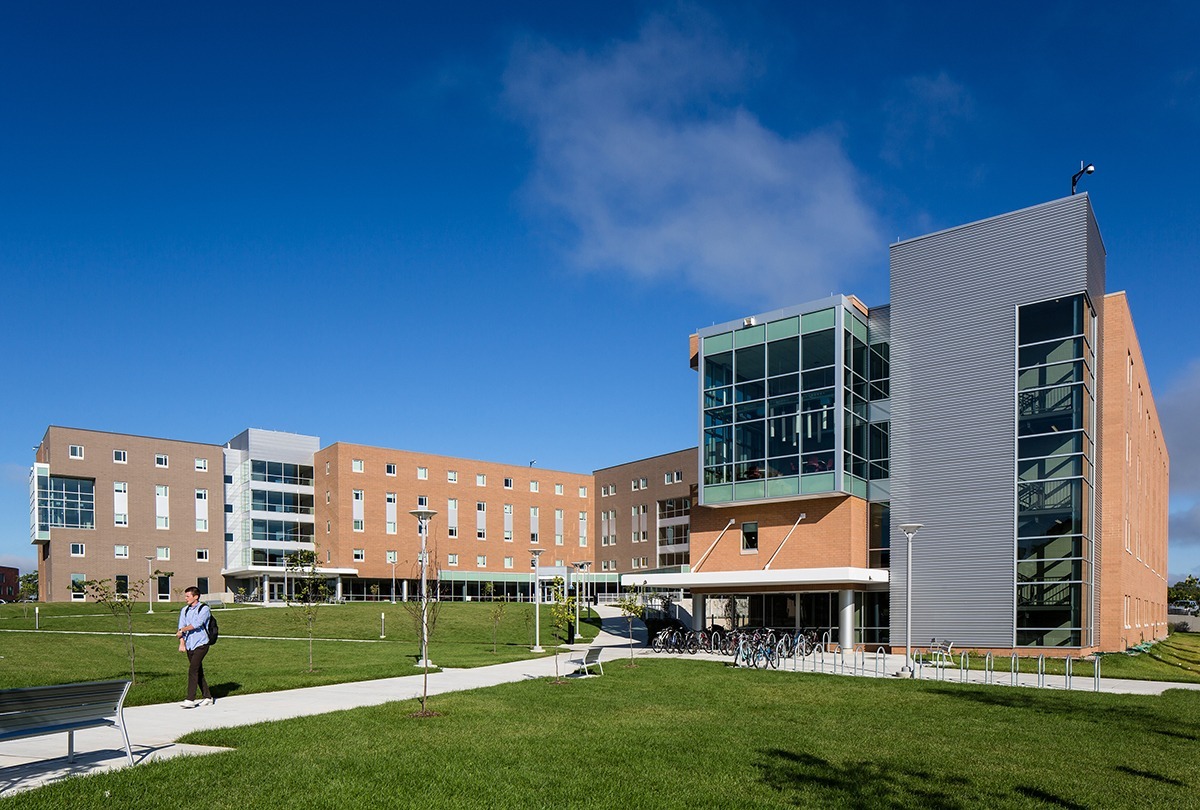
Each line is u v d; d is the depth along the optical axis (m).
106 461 71.88
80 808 7.67
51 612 53.81
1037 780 9.65
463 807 8.11
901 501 32.78
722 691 18.03
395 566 78.25
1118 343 32.34
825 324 33.75
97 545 70.50
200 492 76.38
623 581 37.00
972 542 30.92
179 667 23.28
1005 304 31.38
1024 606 29.56
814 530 33.91
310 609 37.53
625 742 11.52
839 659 28.78
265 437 80.38
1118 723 14.12
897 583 32.38
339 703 15.35
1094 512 30.55
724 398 36.59
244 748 10.56
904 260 34.16
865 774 9.84
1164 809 8.46
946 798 8.77
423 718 13.38
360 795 8.38
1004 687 19.67
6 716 8.52
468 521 83.56
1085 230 29.88
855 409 34.16
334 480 77.44
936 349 32.84
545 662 26.33
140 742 11.00
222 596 74.75
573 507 91.62
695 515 37.72
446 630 43.38
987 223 32.12
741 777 9.53
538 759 10.27
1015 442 30.45
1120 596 30.66
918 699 17.08
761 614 36.53
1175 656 36.19
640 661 26.83
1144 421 43.16
